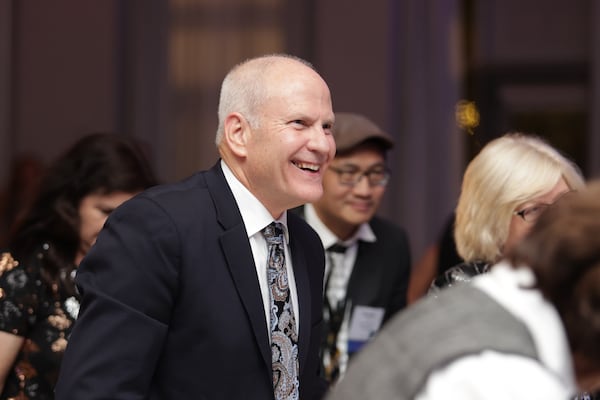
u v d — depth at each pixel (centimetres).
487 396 138
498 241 278
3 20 782
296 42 817
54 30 800
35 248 286
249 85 230
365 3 794
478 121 843
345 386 160
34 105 798
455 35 804
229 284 225
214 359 220
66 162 297
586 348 142
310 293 248
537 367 140
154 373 223
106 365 210
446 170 785
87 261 224
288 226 250
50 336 278
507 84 862
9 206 694
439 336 151
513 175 276
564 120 856
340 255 358
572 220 146
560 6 861
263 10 827
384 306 362
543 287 146
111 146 299
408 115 786
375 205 356
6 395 276
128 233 220
